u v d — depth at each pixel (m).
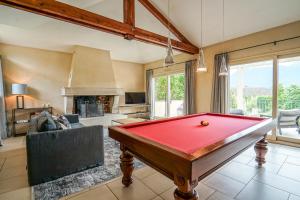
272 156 2.88
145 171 2.47
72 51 5.48
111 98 6.18
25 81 4.84
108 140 4.04
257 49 3.82
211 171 1.30
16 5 2.38
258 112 4.55
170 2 3.64
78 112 5.55
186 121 2.50
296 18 3.20
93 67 5.44
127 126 2.05
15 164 2.70
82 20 2.84
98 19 3.00
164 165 1.23
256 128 1.82
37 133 2.12
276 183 2.06
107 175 2.35
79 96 5.61
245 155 2.95
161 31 4.54
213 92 4.59
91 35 4.57
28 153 2.06
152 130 1.93
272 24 3.48
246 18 3.51
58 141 2.26
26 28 3.71
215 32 4.14
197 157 1.05
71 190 1.99
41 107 4.89
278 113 3.70
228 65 4.30
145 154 1.43
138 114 7.00
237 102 5.04
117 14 3.95
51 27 3.88
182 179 1.16
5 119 4.37
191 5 3.58
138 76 7.36
